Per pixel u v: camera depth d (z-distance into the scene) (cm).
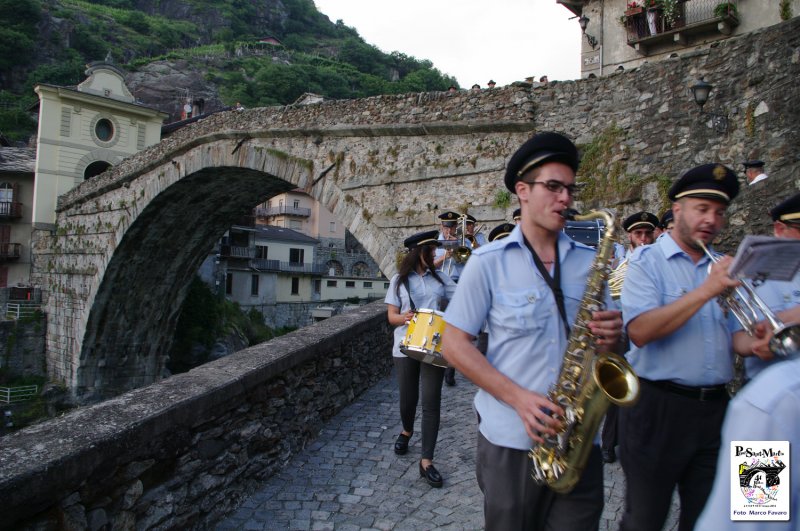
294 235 5328
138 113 3422
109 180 2553
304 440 563
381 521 410
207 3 11769
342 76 9956
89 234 2747
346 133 1455
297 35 12612
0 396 2786
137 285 2781
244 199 2395
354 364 750
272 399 497
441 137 1280
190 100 5869
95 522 302
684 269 280
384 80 10638
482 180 1211
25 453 277
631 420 285
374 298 5697
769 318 217
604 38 1731
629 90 1024
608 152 1027
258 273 4709
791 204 316
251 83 8688
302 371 568
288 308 4934
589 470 234
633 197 974
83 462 286
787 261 220
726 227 808
